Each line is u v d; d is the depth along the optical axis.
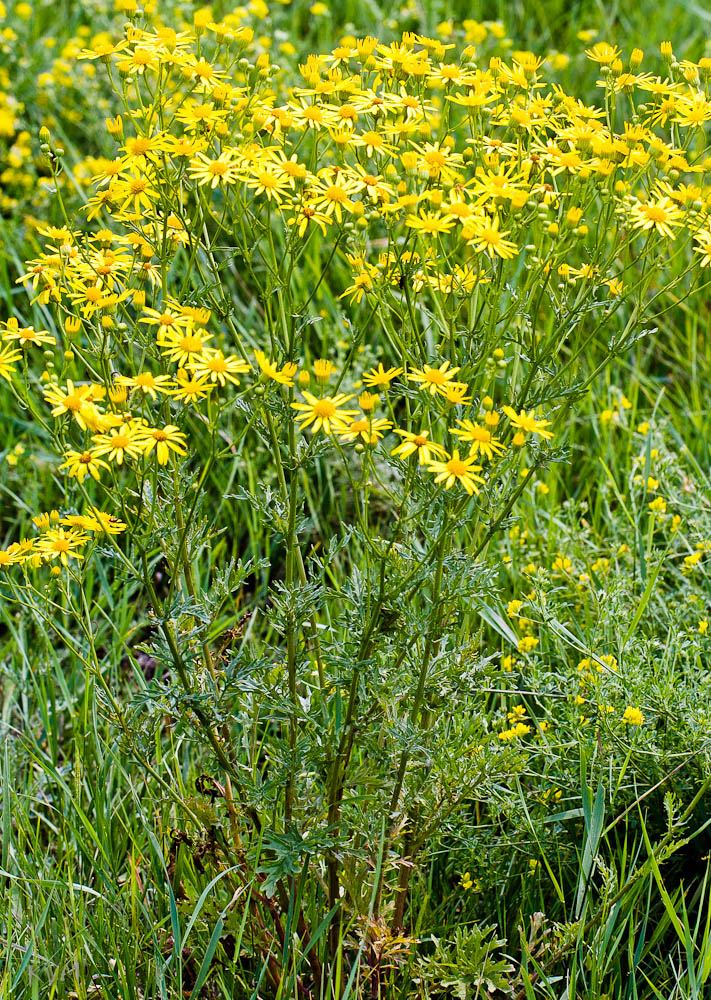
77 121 5.19
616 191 2.29
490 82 2.14
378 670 2.07
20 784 2.73
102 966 2.27
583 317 2.09
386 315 2.03
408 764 2.13
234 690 1.99
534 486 3.47
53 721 2.87
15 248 4.48
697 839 2.53
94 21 5.80
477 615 2.80
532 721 2.82
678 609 2.90
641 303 2.15
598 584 3.11
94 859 2.41
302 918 2.21
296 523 1.98
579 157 2.10
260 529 3.41
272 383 1.87
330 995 2.10
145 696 1.95
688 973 2.16
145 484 2.01
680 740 2.57
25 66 5.52
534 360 2.04
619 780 2.38
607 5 6.18
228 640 2.27
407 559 2.06
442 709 2.21
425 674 2.06
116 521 2.04
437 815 2.26
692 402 3.97
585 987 2.19
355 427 1.81
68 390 1.85
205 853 2.19
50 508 3.62
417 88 2.12
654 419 3.65
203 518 2.15
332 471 3.62
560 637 2.83
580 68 5.47
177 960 2.02
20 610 3.21
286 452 2.04
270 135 2.11
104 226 4.32
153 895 2.49
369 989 2.31
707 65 2.31
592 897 2.51
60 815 2.64
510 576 3.14
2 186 5.19
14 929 2.30
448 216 1.90
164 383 1.94
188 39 2.14
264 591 3.30
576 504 3.54
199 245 2.03
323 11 5.45
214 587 2.09
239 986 2.25
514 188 2.06
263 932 2.19
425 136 2.09
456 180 2.04
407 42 2.16
